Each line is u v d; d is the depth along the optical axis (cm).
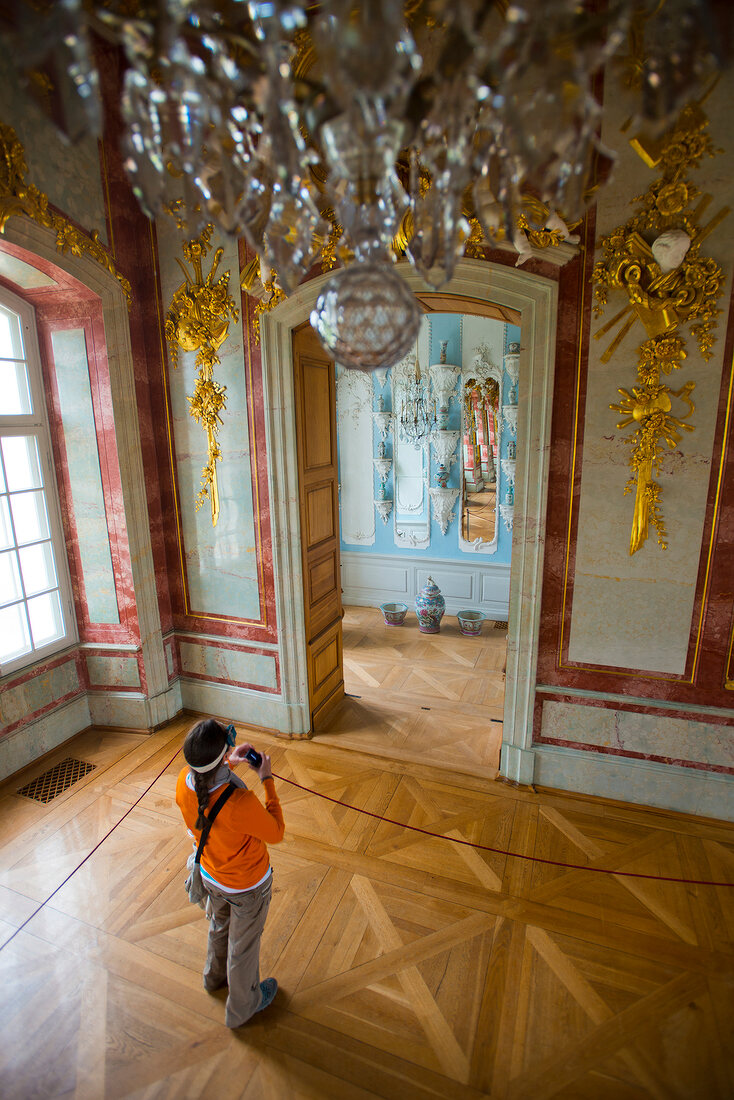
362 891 291
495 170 175
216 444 399
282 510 390
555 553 334
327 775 382
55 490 406
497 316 361
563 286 303
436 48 260
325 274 342
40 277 343
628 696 337
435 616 623
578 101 140
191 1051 220
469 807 350
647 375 298
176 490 420
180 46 126
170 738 426
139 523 406
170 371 401
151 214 168
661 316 289
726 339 283
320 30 124
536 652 348
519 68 130
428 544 674
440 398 621
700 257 278
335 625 466
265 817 203
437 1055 218
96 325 370
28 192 307
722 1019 229
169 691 445
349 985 244
